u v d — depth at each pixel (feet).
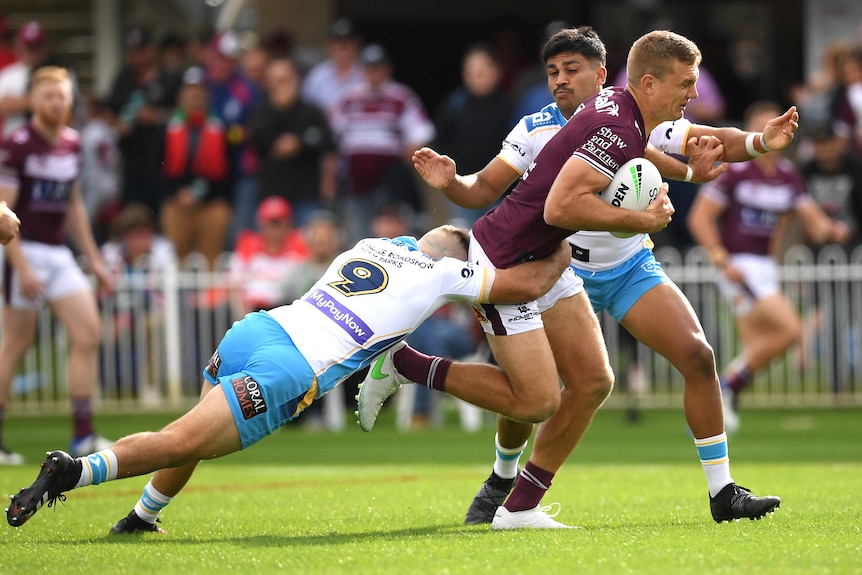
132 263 154.51
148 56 179.52
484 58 157.69
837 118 169.27
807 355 157.17
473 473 101.60
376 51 164.76
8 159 104.99
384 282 63.26
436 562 53.16
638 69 62.80
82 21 210.18
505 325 64.28
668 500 79.56
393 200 160.25
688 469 103.30
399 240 65.36
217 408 59.82
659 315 68.74
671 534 61.11
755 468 101.71
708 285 154.61
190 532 65.82
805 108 176.14
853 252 153.79
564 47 68.64
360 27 233.35
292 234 148.25
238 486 90.58
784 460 112.47
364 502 79.92
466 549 56.85
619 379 156.56
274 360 60.70
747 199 130.72
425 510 75.51
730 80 221.46
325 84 178.29
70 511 75.10
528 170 65.92
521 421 65.00
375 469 106.22
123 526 65.36
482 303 64.13
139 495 84.17
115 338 153.99
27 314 109.29
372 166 164.76
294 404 61.31
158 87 174.70
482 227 65.87
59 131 107.55
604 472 100.68
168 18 237.45
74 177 108.88
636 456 116.98
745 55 221.05
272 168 160.25
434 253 65.46
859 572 49.90
